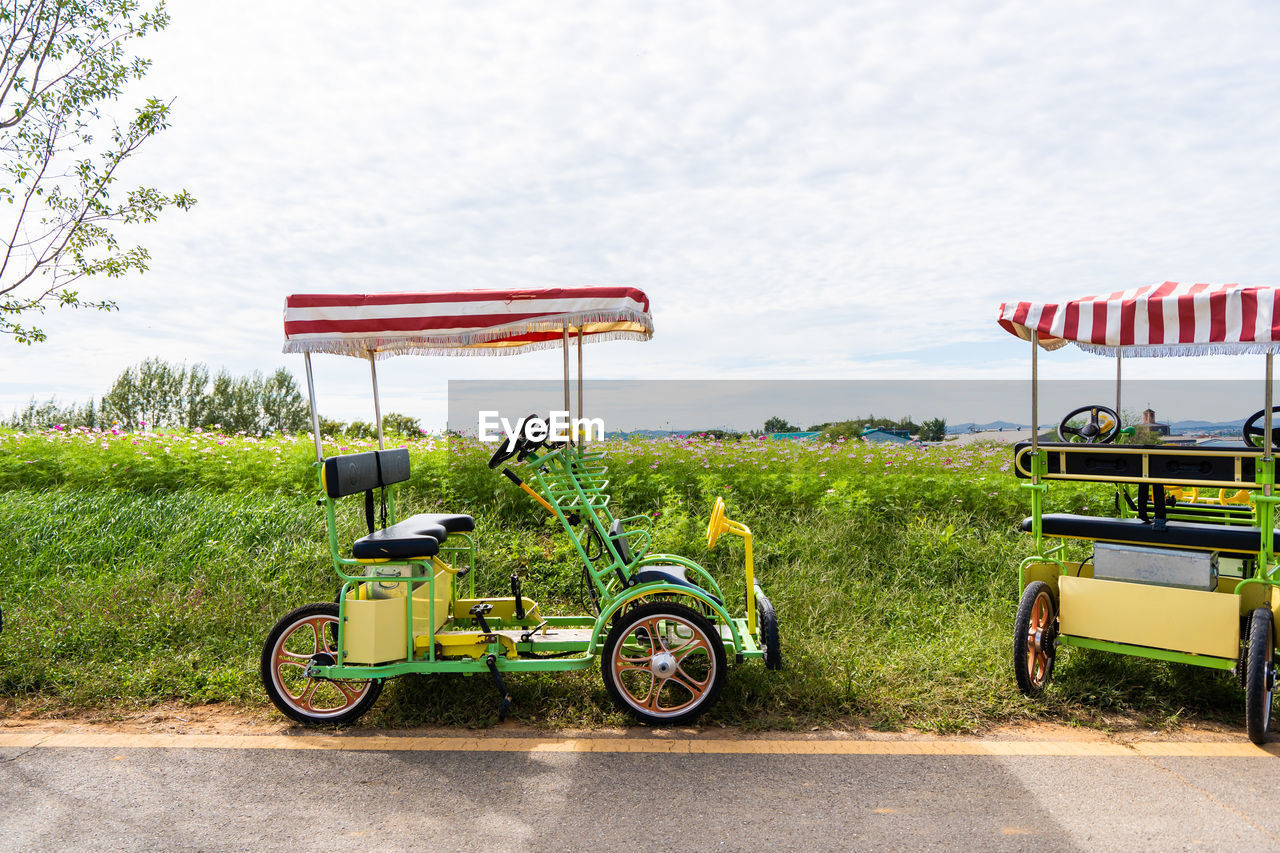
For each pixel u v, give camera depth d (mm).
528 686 4297
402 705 4148
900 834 2857
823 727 3898
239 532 6844
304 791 3242
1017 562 6309
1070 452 4336
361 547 3904
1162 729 3844
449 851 2771
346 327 4059
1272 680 3693
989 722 3947
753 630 4359
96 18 7691
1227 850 2740
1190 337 3740
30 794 3232
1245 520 4992
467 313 4047
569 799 3152
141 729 3963
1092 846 2768
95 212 7855
